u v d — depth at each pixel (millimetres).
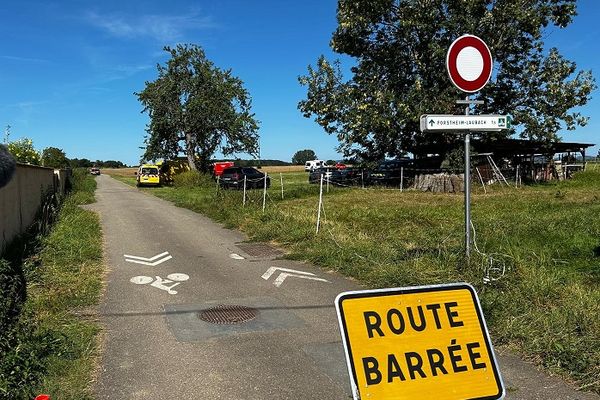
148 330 5340
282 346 4883
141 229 13406
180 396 3879
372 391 2588
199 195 25094
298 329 5375
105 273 8117
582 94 27562
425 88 26938
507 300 5562
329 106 29062
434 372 2727
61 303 6086
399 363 2672
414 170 29359
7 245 8500
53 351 4492
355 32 28547
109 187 41500
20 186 10320
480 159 29578
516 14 25422
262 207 15516
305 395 3889
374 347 2652
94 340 5004
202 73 48531
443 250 7734
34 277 7047
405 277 6828
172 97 48312
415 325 2764
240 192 21094
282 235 11086
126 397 3857
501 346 4699
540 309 5387
